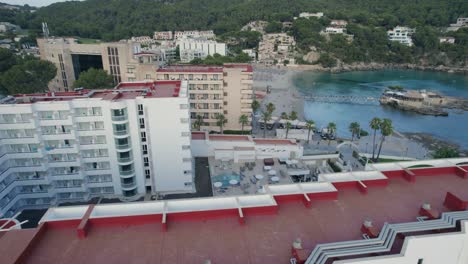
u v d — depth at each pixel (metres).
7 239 23.61
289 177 72.50
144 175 63.47
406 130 126.81
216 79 102.12
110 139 58.91
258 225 26.62
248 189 66.94
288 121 112.69
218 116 104.44
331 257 20.22
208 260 21.12
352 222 27.00
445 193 31.48
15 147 55.75
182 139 61.31
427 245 20.50
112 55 128.88
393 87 188.75
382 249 20.92
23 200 59.53
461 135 122.19
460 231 21.73
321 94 188.00
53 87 138.38
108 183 62.47
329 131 111.50
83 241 24.47
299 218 27.61
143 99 57.59
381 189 32.31
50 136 56.81
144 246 24.00
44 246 23.83
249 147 80.19
